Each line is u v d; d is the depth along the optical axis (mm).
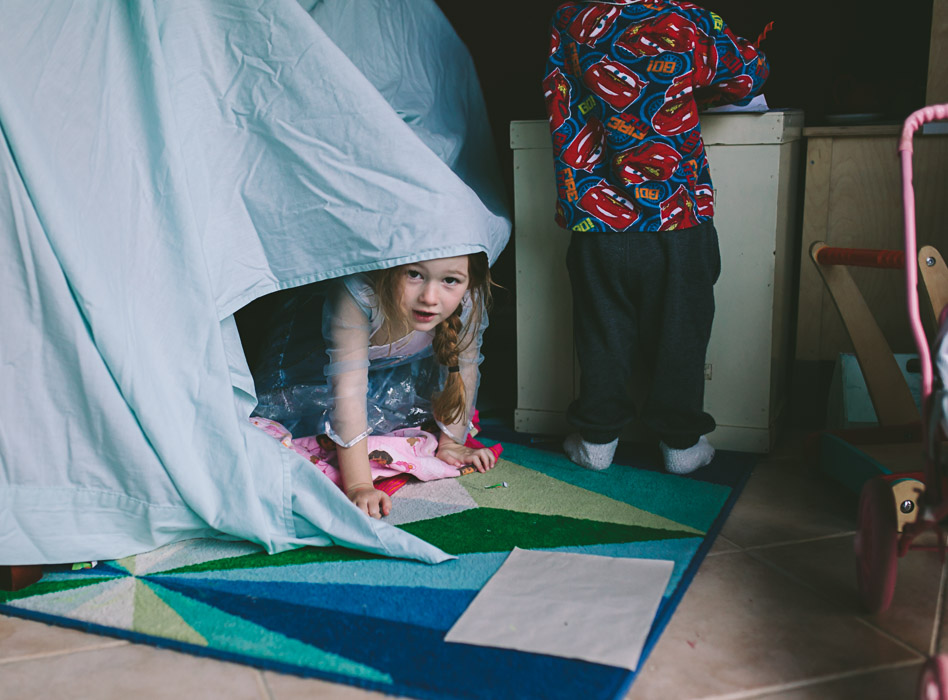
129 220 1284
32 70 1213
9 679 1045
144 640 1112
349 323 1449
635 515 1443
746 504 1497
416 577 1248
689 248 1522
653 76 1438
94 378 1245
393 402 1696
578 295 1602
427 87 1700
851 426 1727
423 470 1615
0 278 1205
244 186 1387
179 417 1328
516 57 2488
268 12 1327
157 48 1271
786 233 1771
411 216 1343
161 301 1318
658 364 1577
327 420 1508
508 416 2029
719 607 1149
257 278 1414
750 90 1519
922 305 1805
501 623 1109
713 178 1659
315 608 1172
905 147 947
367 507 1438
